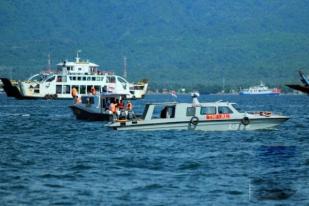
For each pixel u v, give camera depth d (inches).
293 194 4869.6
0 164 6161.4
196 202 4655.5
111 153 6968.5
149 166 6038.4
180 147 7357.3
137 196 4815.5
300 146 7470.5
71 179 5408.5
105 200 4707.2
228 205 4579.2
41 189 5019.7
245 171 5743.1
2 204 4584.2
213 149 7194.9
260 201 4677.7
